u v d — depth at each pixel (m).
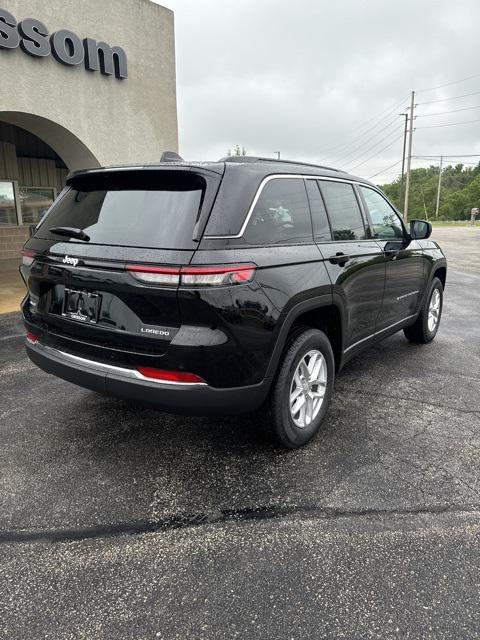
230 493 2.56
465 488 2.62
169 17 9.82
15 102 7.32
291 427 2.90
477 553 2.12
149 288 2.28
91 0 8.20
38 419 3.45
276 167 2.88
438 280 5.32
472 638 1.70
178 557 2.10
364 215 3.77
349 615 1.80
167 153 3.05
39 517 2.36
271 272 2.53
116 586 1.94
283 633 1.72
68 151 8.84
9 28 6.98
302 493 2.56
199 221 2.31
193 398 2.38
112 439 3.15
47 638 1.70
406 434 3.23
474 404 3.73
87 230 2.65
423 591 1.91
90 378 2.62
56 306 2.80
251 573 2.00
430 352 5.08
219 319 2.28
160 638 1.70
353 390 4.00
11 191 12.77
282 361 2.75
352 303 3.38
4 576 1.99
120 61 8.73
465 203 105.00
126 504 2.47
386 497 2.53
